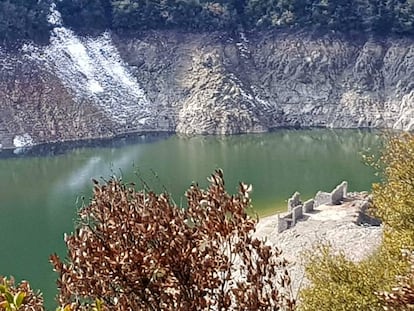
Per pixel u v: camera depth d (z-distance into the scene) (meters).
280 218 44.69
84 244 9.11
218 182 9.96
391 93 112.44
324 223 44.34
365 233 38.41
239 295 9.73
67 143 99.38
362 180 67.75
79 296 9.20
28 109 101.94
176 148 92.50
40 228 53.56
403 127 106.00
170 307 9.05
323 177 70.06
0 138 96.31
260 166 77.19
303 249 34.34
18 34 108.19
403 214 22.59
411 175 23.02
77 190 66.75
